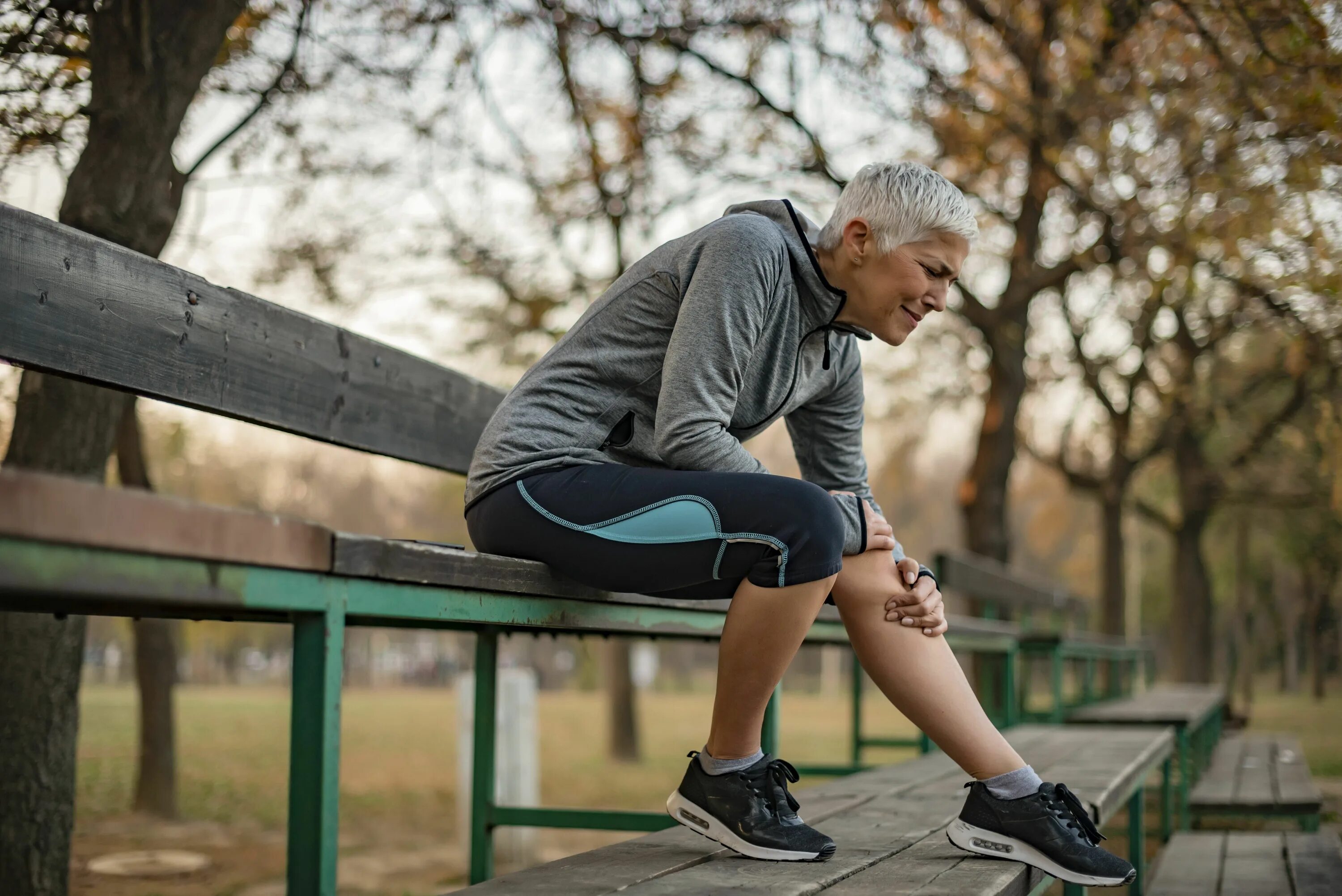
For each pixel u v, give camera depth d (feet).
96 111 12.09
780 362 6.83
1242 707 74.79
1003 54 26.66
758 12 23.00
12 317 6.20
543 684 154.92
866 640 6.66
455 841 24.56
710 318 6.34
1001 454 37.91
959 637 16.42
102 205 12.04
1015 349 37.73
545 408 6.62
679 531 6.00
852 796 9.30
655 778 39.45
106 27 12.03
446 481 68.28
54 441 12.19
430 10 17.66
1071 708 30.94
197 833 22.89
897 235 6.50
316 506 122.42
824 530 5.88
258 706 75.72
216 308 7.64
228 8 12.76
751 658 5.99
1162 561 126.00
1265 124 19.93
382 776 36.17
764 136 29.68
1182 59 20.90
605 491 6.21
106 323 6.77
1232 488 61.72
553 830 27.94
